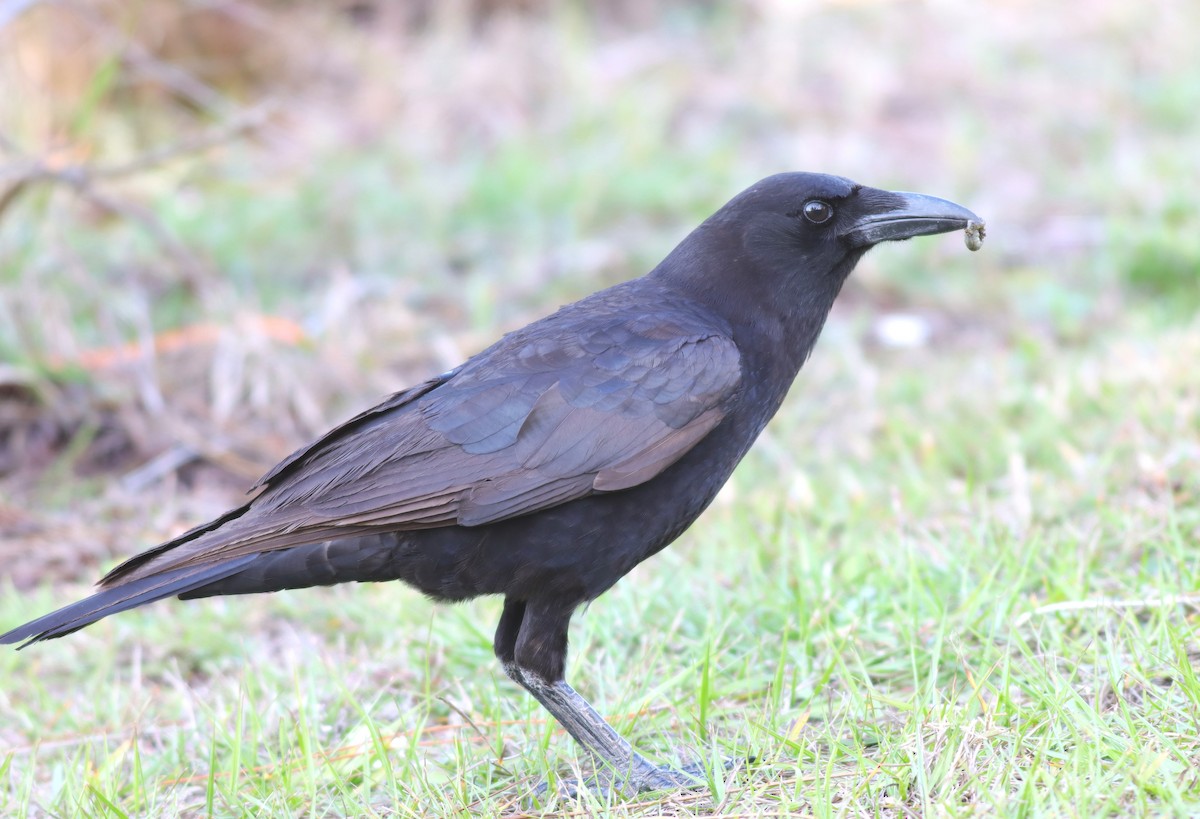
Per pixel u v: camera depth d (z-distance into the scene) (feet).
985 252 56.39
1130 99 70.95
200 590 24.39
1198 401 37.19
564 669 25.39
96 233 59.26
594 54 79.61
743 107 71.72
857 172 63.46
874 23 83.87
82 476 45.09
